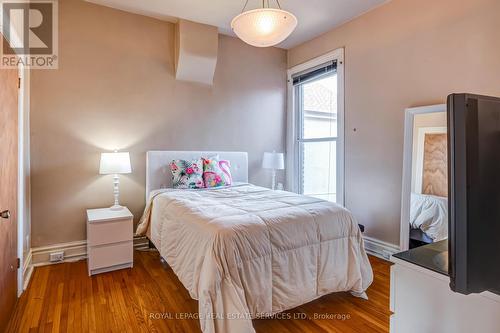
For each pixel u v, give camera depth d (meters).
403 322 1.02
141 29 3.41
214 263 1.67
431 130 2.69
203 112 3.86
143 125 3.45
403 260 1.02
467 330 0.86
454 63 2.55
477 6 2.40
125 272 2.79
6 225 1.90
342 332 1.89
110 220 2.76
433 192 2.65
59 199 3.02
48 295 2.32
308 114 4.35
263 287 1.82
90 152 3.16
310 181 4.33
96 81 3.17
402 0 2.97
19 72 2.34
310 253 2.06
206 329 1.61
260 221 1.95
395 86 3.04
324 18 3.47
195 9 3.26
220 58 3.98
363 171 3.40
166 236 2.45
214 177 3.45
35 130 2.88
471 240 0.70
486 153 0.71
